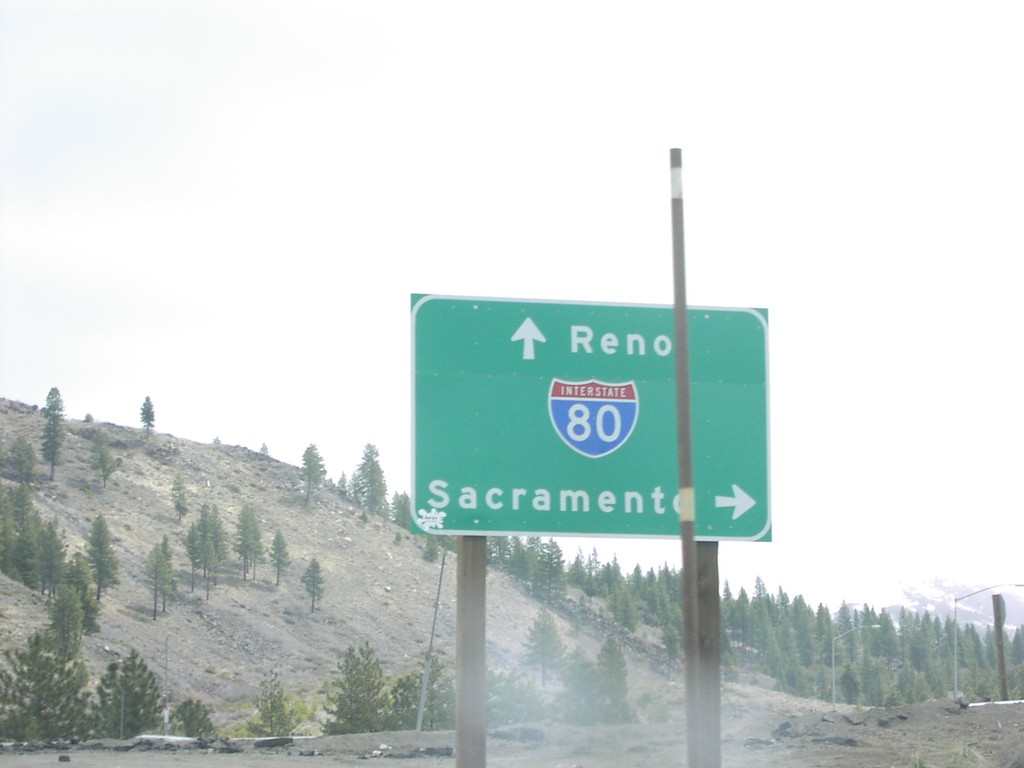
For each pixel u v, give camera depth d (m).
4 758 33.28
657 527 18.62
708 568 18.78
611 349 18.89
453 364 18.55
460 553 18.38
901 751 29.89
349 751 37.28
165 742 38.28
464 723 17.91
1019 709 34.09
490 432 18.48
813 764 28.75
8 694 67.31
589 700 111.06
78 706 69.00
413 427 18.36
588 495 18.55
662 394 18.91
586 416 18.70
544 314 18.83
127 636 198.88
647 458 18.77
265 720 115.62
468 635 18.11
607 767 31.75
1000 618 66.19
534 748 37.50
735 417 19.14
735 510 18.92
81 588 199.88
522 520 18.34
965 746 28.78
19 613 164.75
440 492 18.27
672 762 32.38
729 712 48.19
